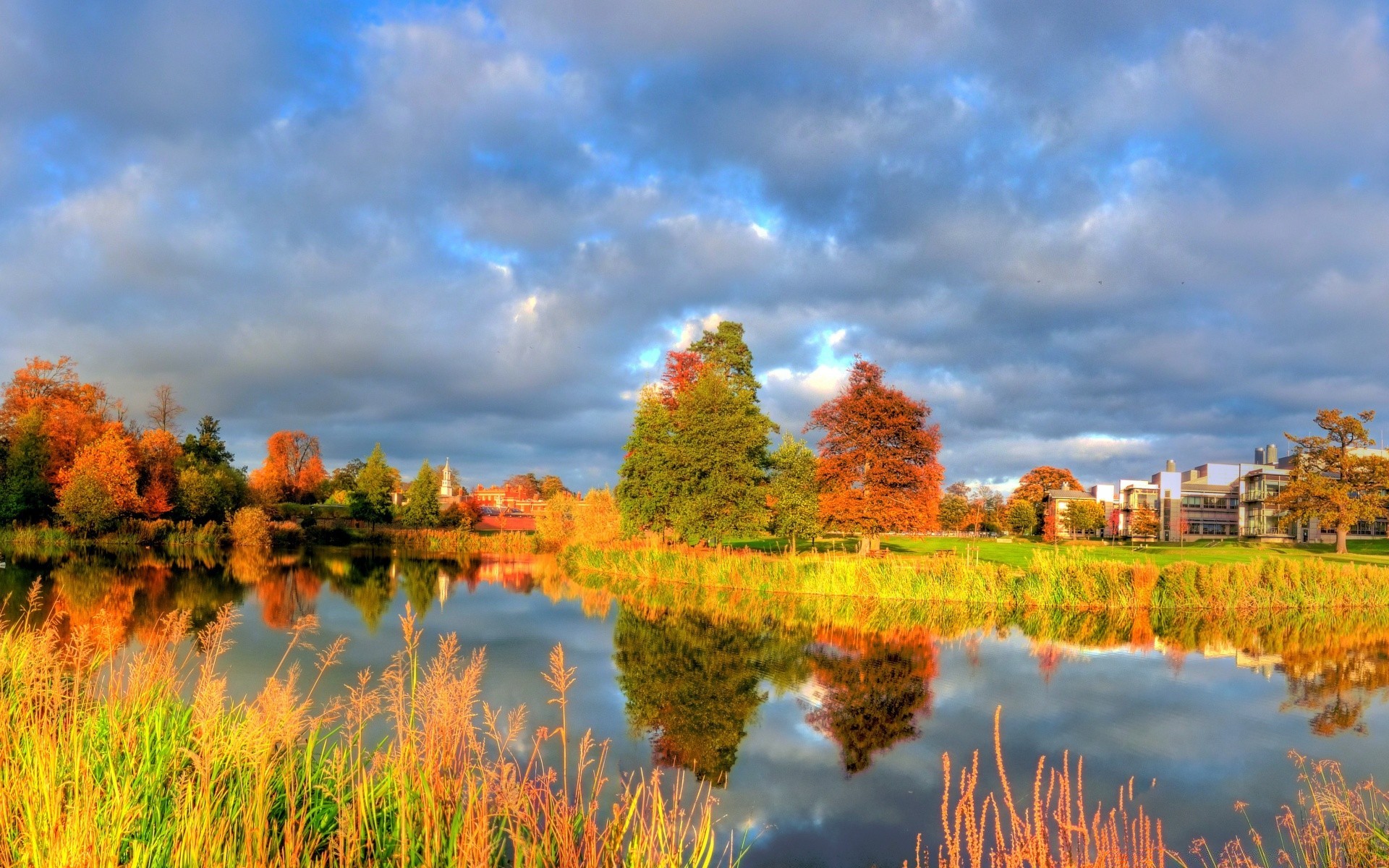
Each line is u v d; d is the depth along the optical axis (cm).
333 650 796
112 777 588
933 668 1867
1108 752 1263
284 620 2286
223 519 6488
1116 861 618
